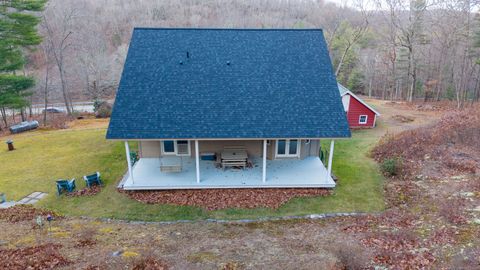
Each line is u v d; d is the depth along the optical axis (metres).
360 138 22.73
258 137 14.05
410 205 13.34
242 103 15.00
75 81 48.41
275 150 17.41
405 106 34.59
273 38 17.33
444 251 9.20
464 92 38.28
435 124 22.75
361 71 54.06
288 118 14.59
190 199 14.34
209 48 16.83
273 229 12.12
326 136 14.17
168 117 14.41
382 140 21.34
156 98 14.95
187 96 15.11
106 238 11.14
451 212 11.68
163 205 13.96
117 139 13.77
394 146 19.33
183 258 9.59
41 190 15.43
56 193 15.11
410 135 20.39
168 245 10.62
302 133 14.18
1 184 16.05
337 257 9.17
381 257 9.12
